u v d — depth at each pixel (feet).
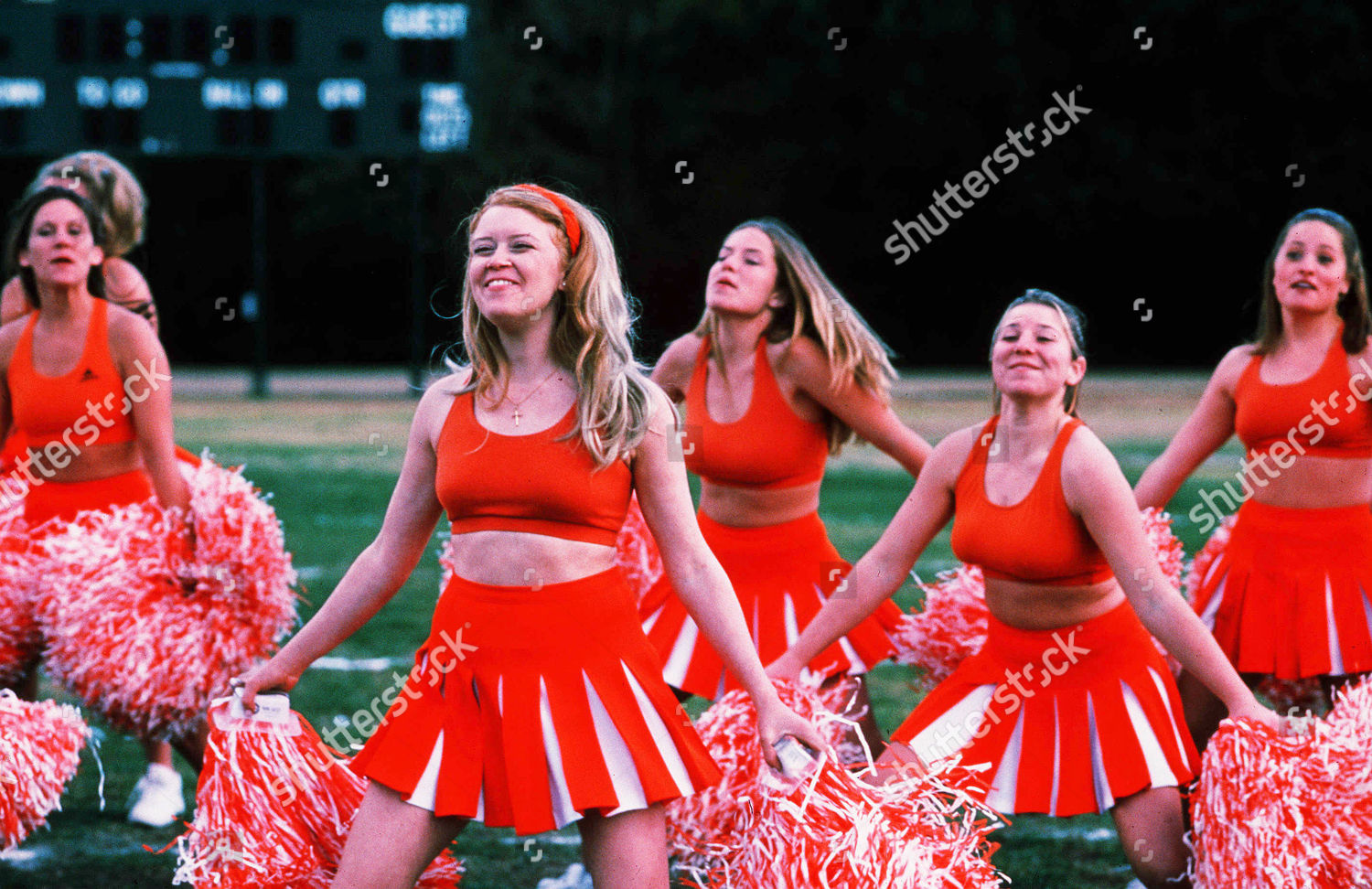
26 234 31.27
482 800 19.75
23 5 154.92
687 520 20.93
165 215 247.91
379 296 250.57
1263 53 216.33
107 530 30.55
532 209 20.12
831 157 235.20
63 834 31.71
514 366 20.51
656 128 247.91
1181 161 221.66
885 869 19.95
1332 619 29.27
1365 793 22.52
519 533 20.01
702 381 30.27
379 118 158.30
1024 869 30.14
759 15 241.55
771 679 25.59
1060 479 24.12
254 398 169.99
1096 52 222.69
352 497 86.89
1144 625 23.65
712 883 22.11
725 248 29.60
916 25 228.63
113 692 29.68
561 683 19.70
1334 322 29.73
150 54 155.94
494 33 250.78
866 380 29.84
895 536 26.12
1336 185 217.56
